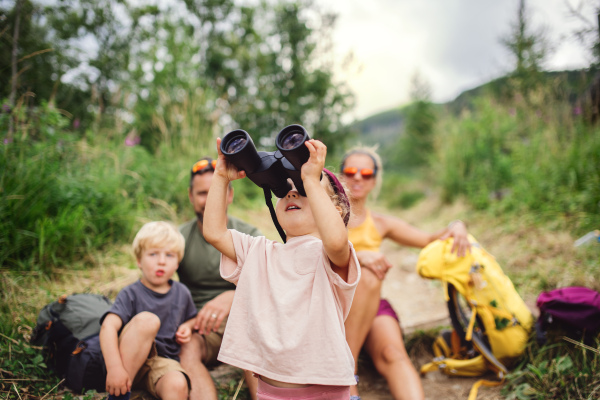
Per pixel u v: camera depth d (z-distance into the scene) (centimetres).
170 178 481
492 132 766
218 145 148
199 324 212
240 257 151
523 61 697
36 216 314
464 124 866
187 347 211
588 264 330
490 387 229
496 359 231
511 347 226
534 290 326
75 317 202
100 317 204
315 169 132
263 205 651
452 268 235
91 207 361
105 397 191
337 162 1007
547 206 477
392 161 1862
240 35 959
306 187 132
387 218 271
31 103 394
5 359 200
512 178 654
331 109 1042
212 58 884
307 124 1025
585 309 215
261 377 144
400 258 587
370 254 228
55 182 335
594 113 542
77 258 329
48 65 496
